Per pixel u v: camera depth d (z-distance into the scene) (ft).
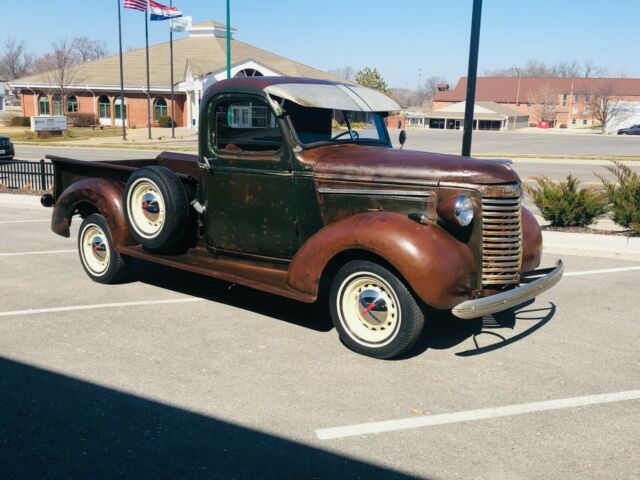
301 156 17.16
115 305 20.26
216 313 19.60
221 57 164.04
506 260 15.72
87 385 14.25
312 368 15.31
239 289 22.41
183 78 160.15
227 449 11.61
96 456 11.34
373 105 18.88
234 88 17.88
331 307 16.47
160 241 19.44
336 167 16.67
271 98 17.16
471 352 16.48
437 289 14.52
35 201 43.09
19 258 26.86
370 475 10.80
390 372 15.11
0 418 12.71
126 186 20.16
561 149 119.24
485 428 12.42
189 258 19.69
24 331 17.72
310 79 19.15
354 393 13.94
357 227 15.37
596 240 28.43
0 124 180.96
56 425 12.44
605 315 19.60
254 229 18.35
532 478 10.73
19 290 21.86
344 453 11.50
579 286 22.82
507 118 300.20
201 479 10.66
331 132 18.15
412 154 16.81
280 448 11.65
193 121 158.92
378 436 12.10
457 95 347.56
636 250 27.71
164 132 147.64
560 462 11.22
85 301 20.66
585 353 16.44
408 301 15.06
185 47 173.47
